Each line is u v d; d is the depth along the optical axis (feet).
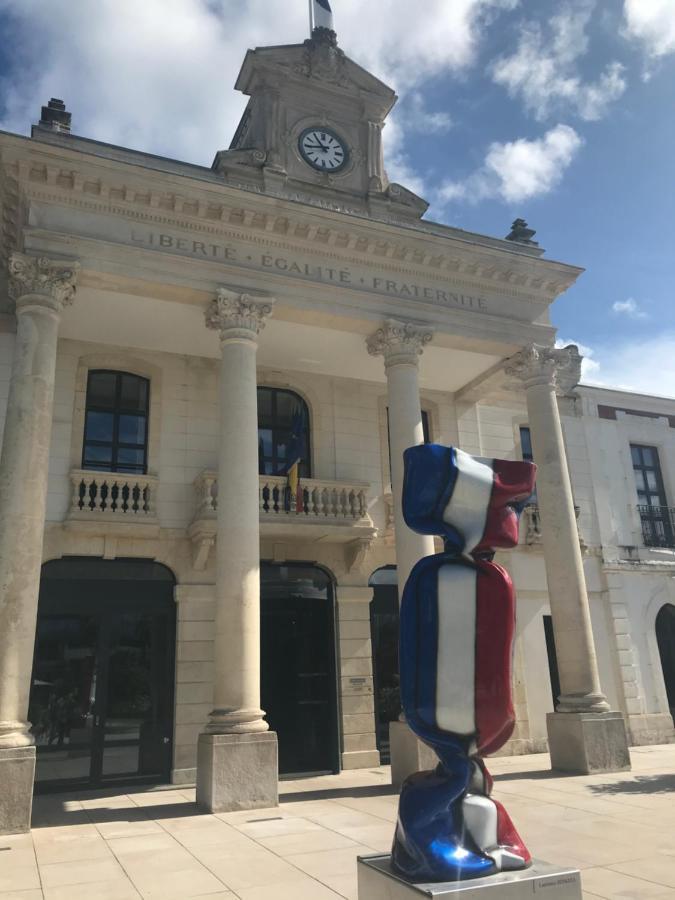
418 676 12.82
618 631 58.80
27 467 34.30
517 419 62.13
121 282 40.09
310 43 52.60
